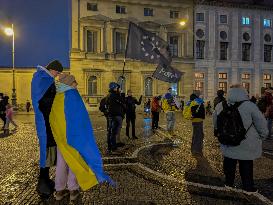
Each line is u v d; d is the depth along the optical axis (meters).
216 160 8.91
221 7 44.28
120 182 6.64
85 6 39.50
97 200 5.49
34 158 9.10
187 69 43.12
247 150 5.48
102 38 40.12
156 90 41.78
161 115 29.95
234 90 5.59
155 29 42.25
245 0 45.84
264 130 5.41
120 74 40.72
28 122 22.36
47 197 5.59
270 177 7.16
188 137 13.80
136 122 22.14
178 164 8.37
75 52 39.25
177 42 43.41
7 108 15.52
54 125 5.12
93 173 5.05
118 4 40.78
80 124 5.06
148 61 16.66
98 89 40.16
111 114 10.02
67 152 5.08
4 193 5.89
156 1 41.94
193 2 43.09
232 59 44.84
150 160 8.83
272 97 12.93
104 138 13.41
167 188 6.25
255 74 45.84
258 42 45.94
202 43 43.88
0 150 10.46
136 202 5.43
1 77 39.22
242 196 5.74
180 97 42.69
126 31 41.22
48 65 5.45
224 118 5.52
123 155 9.49
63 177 5.31
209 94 44.03
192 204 5.35
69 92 5.14
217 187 6.30
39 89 5.07
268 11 46.25
